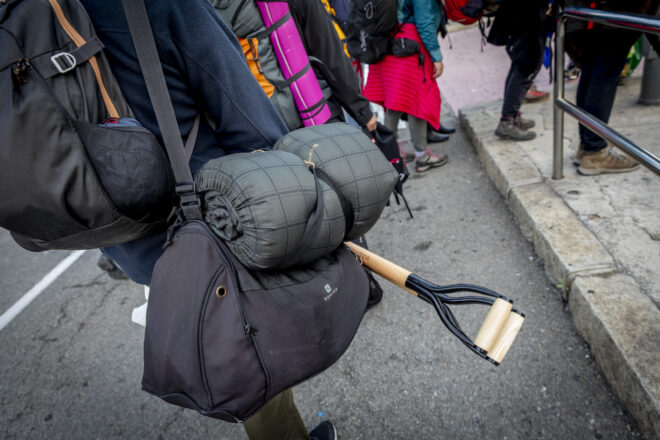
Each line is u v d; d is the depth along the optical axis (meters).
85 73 0.82
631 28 1.73
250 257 0.81
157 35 0.88
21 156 0.72
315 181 0.88
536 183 2.76
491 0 2.93
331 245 0.92
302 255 0.86
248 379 0.80
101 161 0.79
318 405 1.90
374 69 3.35
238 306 0.81
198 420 1.93
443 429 1.70
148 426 1.95
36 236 0.82
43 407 2.13
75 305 2.80
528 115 3.78
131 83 0.92
